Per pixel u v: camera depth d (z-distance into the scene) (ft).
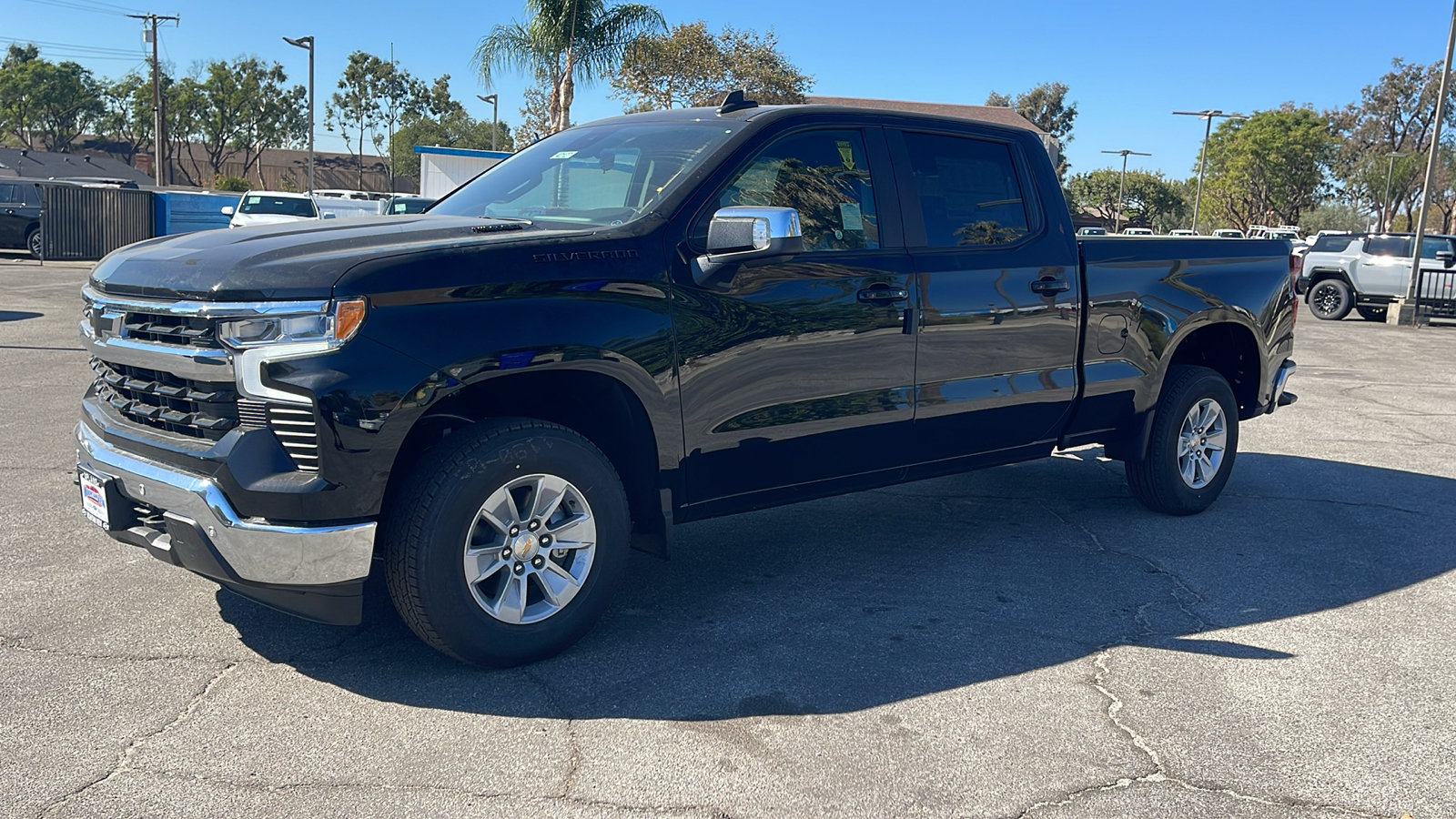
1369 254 68.28
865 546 16.55
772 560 15.76
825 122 13.83
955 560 15.90
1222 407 18.60
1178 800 9.30
